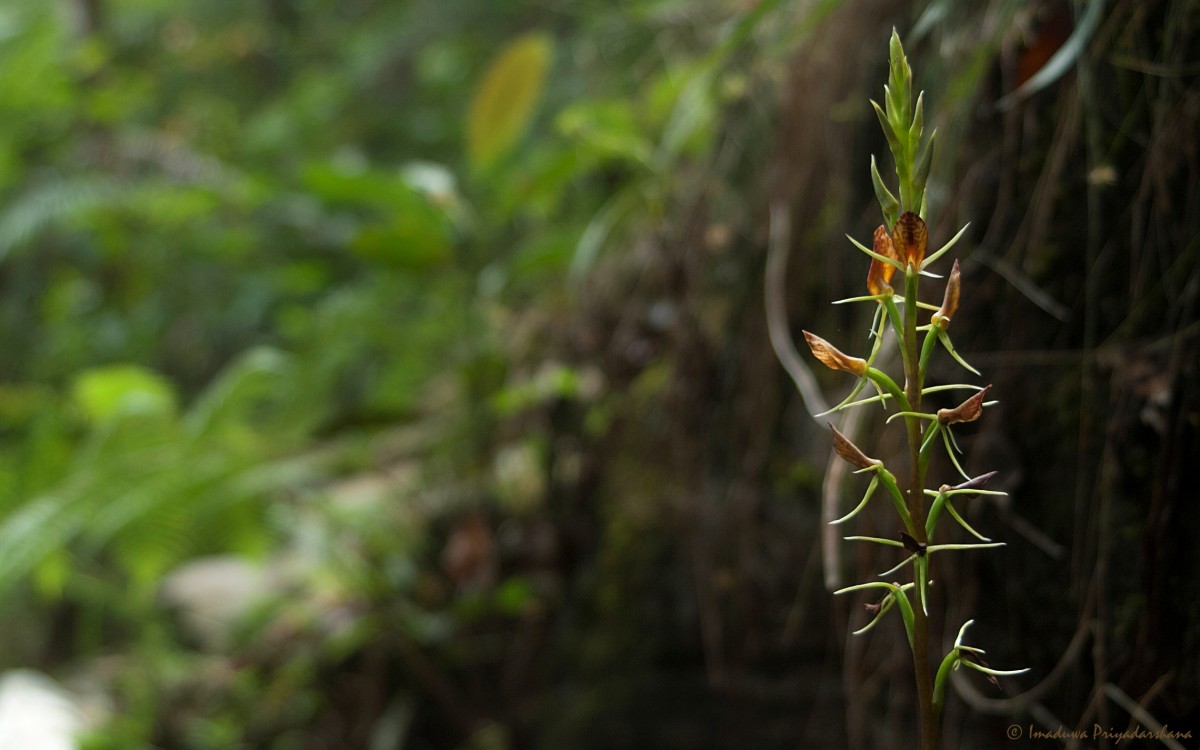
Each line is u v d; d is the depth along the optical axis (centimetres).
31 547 85
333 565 93
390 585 92
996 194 43
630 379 76
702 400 67
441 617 89
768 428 62
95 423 113
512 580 84
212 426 97
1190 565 37
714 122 69
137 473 90
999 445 43
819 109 57
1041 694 41
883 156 52
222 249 162
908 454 46
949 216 45
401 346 101
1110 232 40
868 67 53
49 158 171
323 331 108
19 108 165
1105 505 39
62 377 168
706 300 67
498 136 93
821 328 58
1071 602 40
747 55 66
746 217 65
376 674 92
